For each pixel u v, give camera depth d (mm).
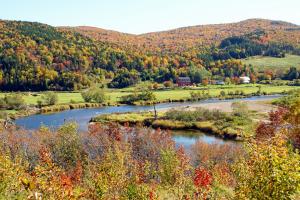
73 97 178250
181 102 164375
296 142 41906
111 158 35531
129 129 79438
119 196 23297
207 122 107062
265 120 102188
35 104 153500
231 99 167750
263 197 14414
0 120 115062
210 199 22500
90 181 27562
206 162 54469
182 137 93750
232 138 89000
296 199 15461
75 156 57531
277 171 14117
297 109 51406
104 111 141375
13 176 21016
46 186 17578
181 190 24594
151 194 22609
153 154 61219
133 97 169375
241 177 16172
